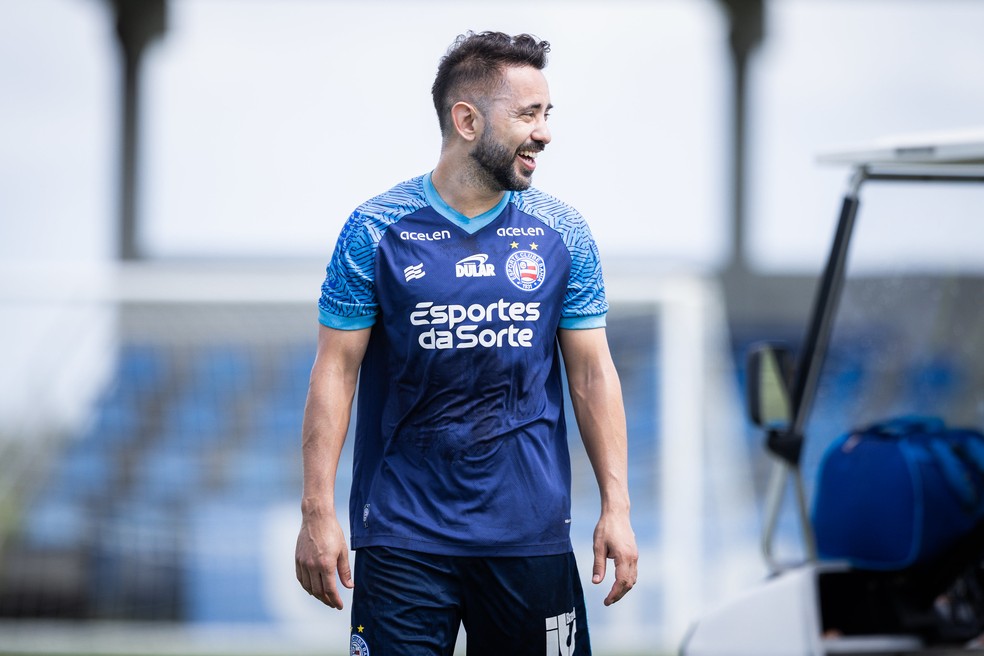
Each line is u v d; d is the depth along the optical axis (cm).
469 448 1109
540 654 1134
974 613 1442
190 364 3416
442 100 1134
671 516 3184
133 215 5603
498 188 1117
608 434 1144
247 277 3412
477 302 1105
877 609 1442
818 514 1477
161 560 3300
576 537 3194
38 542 3272
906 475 1392
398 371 1121
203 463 3369
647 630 3136
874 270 1509
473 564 1112
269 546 3312
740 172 5634
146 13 5522
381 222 1126
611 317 3347
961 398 1481
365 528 1134
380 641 1109
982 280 1497
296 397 3419
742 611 1379
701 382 3288
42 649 3033
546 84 1117
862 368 1582
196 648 3092
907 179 1444
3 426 3303
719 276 5609
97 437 3328
